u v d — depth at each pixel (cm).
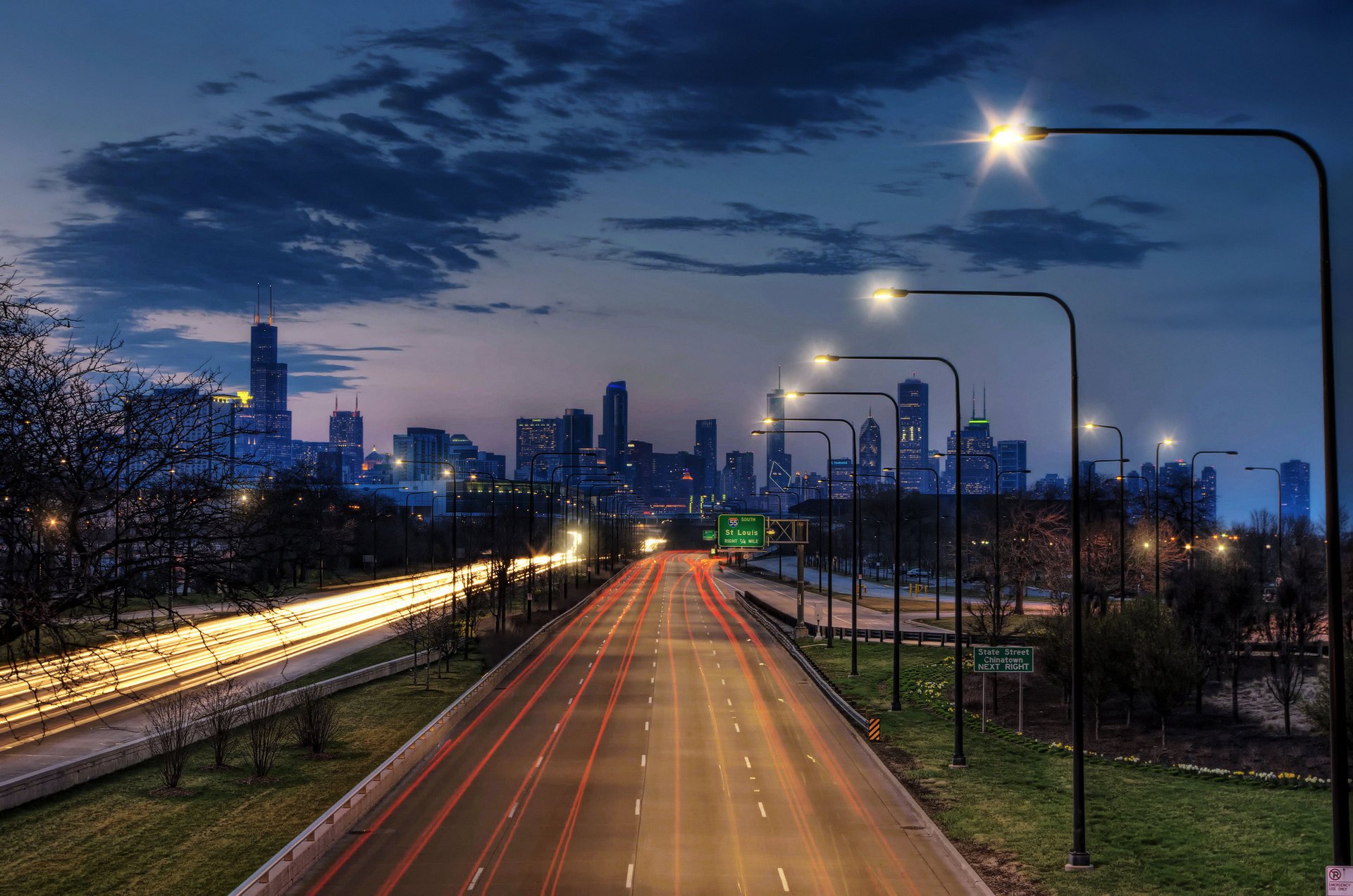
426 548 17325
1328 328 1858
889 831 3216
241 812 3288
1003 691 6391
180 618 2148
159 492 2069
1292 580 7562
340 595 11575
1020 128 2025
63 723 4528
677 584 17000
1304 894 2577
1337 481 1845
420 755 4197
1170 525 11444
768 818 3356
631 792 3675
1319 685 4756
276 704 4972
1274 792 3647
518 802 3519
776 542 12225
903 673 6875
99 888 2584
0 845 2912
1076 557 2939
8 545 1870
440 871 2772
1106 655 5238
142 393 2045
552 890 2627
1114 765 4194
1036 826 3241
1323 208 1889
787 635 8844
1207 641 6325
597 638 8981
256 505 3114
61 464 1930
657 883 2697
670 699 5775
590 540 17388
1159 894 2616
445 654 6756
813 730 4909
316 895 2572
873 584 16900
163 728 4119
